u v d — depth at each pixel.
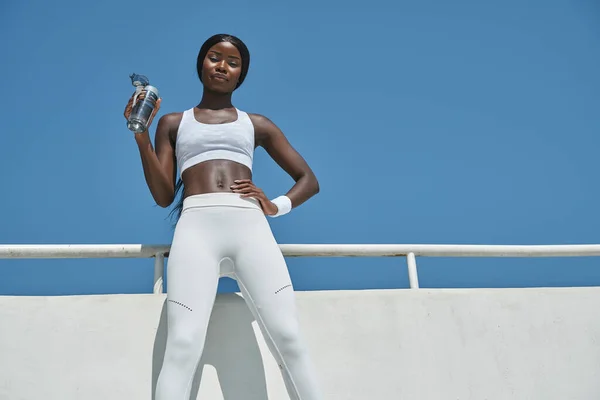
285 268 2.31
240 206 2.35
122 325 2.52
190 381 2.10
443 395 2.62
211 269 2.23
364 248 2.85
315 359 2.58
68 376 2.42
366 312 2.71
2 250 2.57
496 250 2.99
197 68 2.82
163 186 2.43
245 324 2.56
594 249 3.06
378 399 2.56
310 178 2.71
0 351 2.43
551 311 2.89
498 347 2.76
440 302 2.80
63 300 2.55
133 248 2.65
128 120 2.15
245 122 2.67
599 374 2.80
